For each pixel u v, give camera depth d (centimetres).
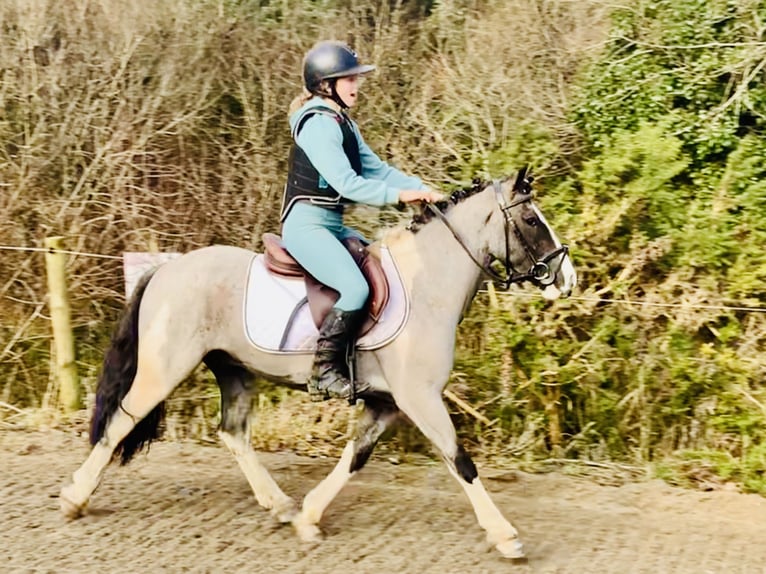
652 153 684
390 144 809
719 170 741
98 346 729
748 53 737
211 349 461
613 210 677
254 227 770
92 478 473
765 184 705
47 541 452
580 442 621
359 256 445
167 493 525
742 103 751
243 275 460
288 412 652
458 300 449
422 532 479
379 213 735
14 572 418
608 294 664
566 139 772
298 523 467
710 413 616
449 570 432
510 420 633
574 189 712
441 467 597
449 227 450
